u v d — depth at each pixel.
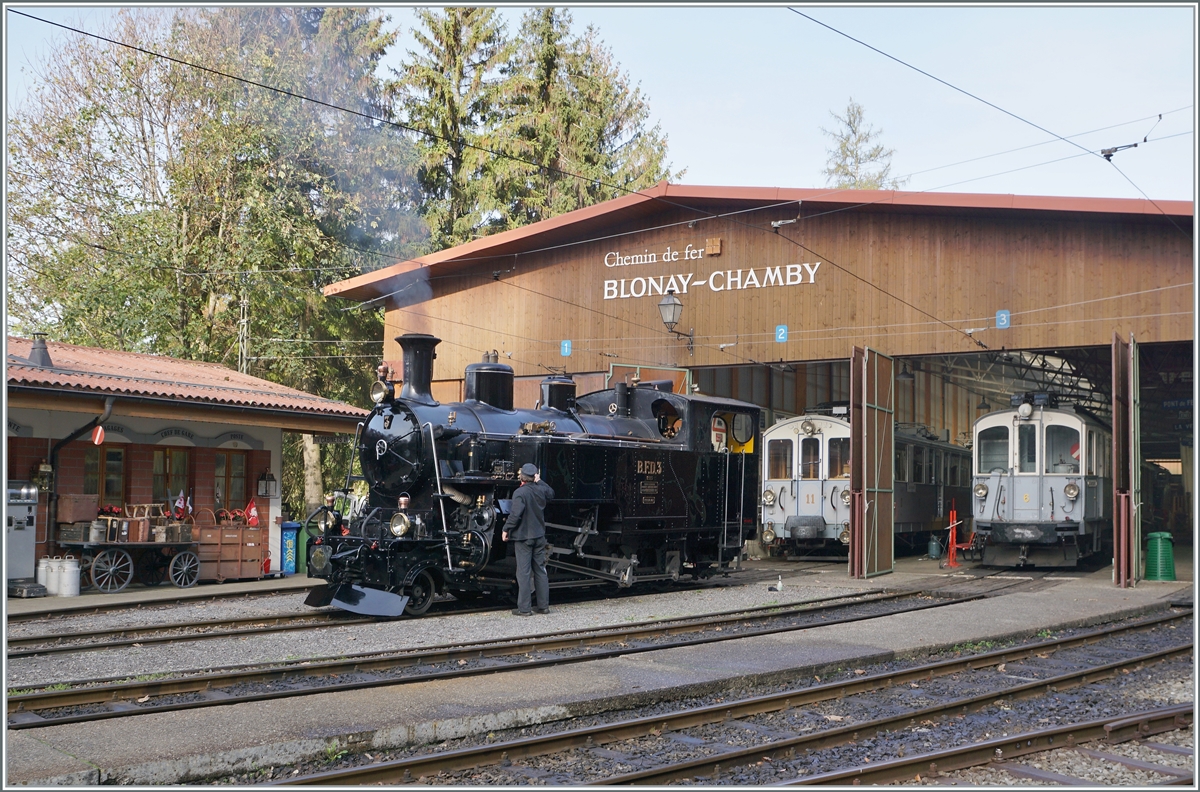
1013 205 18.06
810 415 23.31
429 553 12.88
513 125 35.94
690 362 22.20
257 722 6.83
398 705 7.38
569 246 24.23
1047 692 8.57
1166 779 6.15
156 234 26.25
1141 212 16.91
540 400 15.59
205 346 27.80
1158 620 13.11
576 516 14.21
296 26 32.38
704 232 22.28
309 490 30.31
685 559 16.55
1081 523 19.47
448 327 25.98
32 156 25.91
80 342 25.45
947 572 20.12
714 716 7.47
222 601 14.48
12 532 13.98
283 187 28.73
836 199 19.94
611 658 9.59
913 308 19.77
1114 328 17.83
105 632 11.06
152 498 16.31
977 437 20.81
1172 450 37.88
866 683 8.66
